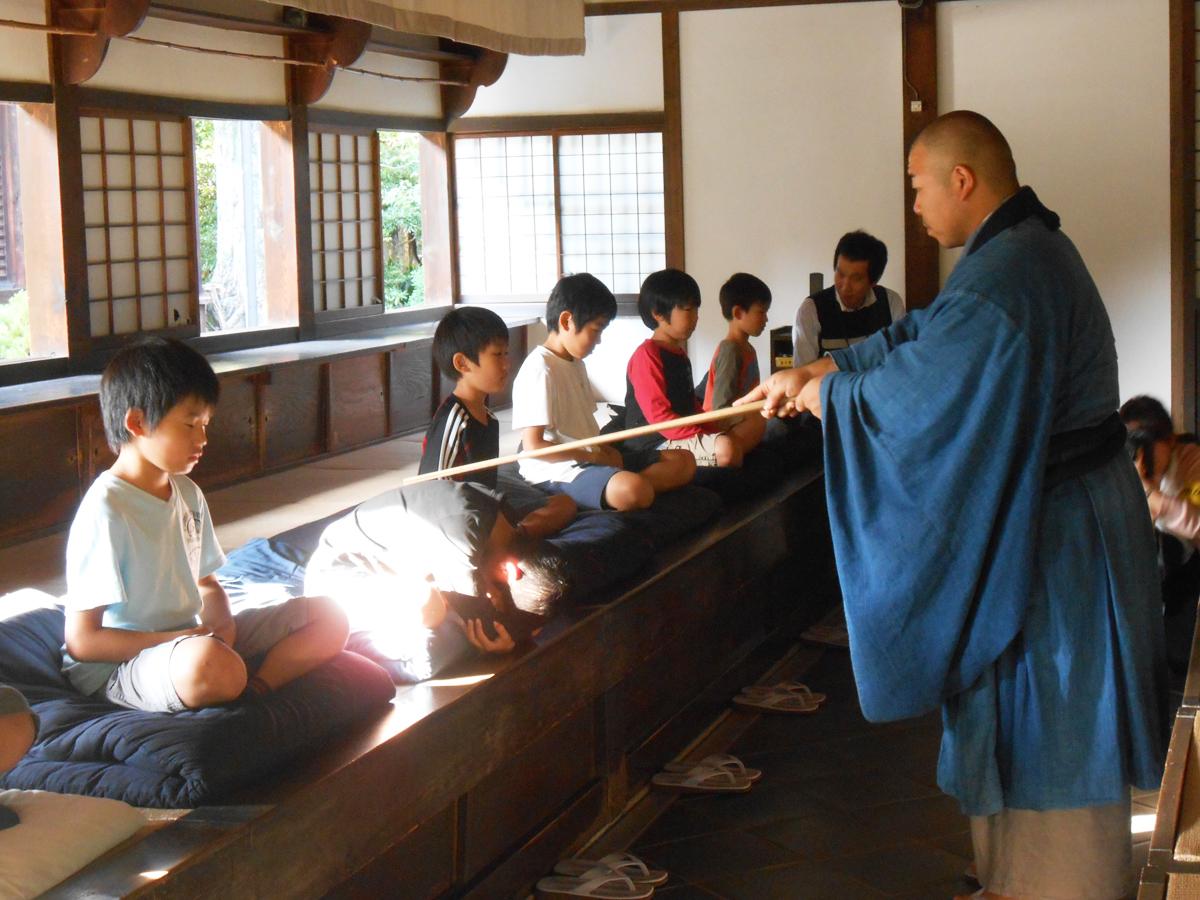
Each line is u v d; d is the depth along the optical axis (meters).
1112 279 8.01
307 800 1.94
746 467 4.27
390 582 2.51
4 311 9.78
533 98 8.94
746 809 3.06
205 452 6.32
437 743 2.26
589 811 2.91
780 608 4.22
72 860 1.71
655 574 3.16
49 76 5.80
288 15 7.16
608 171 8.98
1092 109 7.93
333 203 8.07
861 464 2.35
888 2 8.23
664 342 4.24
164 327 6.65
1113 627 2.36
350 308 8.21
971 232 2.50
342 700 2.16
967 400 2.26
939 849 2.85
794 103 8.47
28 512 5.36
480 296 9.39
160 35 6.43
